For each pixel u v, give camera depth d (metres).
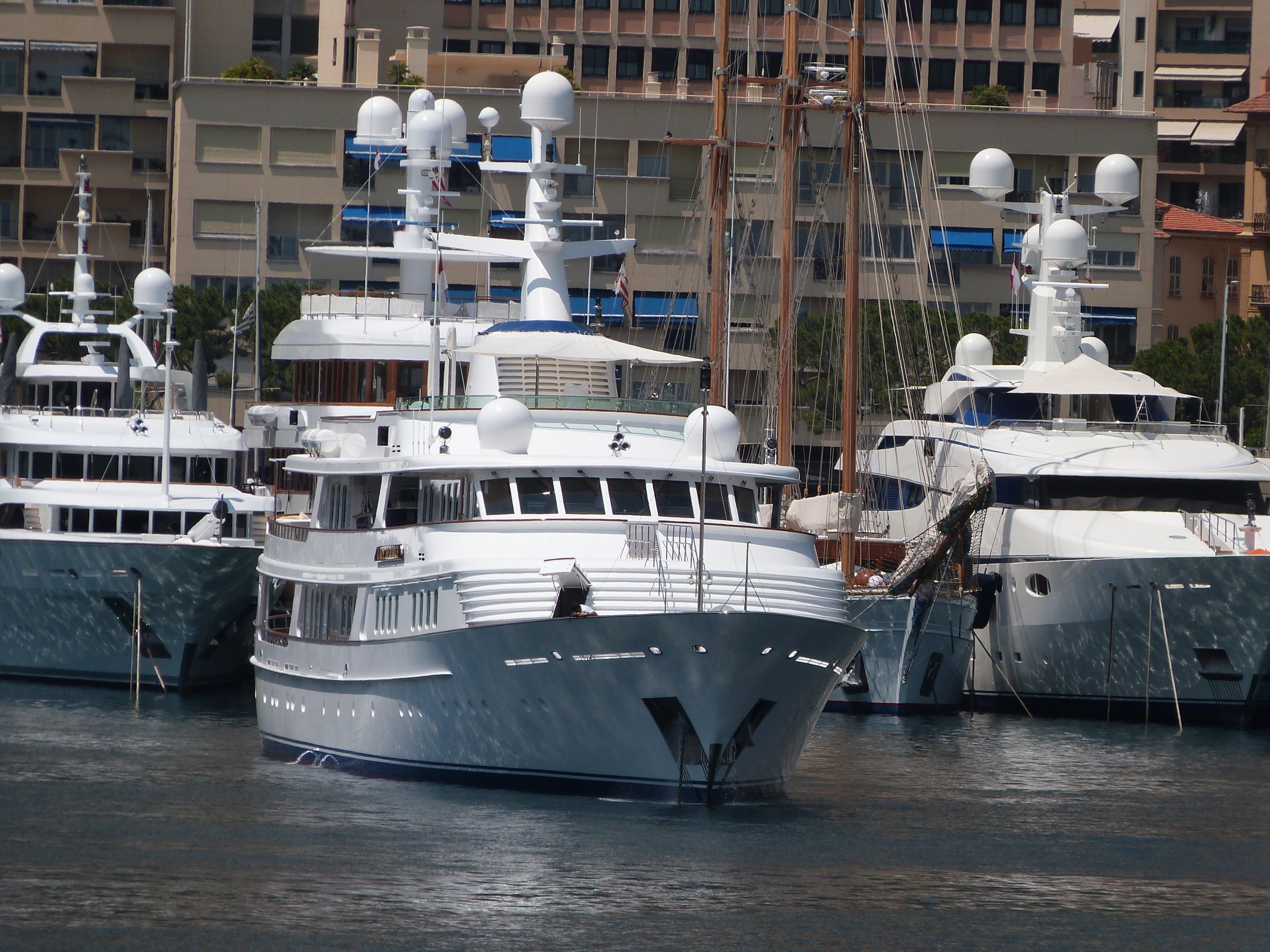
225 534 171.25
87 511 169.62
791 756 113.31
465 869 96.06
